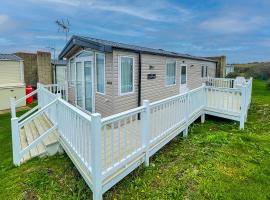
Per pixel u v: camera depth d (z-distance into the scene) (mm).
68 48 9039
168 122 5191
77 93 9773
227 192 3465
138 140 4578
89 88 8555
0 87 12914
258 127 7289
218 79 15320
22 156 5156
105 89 7402
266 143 5633
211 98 8062
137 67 7984
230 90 7426
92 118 3002
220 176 3936
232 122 7922
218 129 7109
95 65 7914
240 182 3754
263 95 15656
